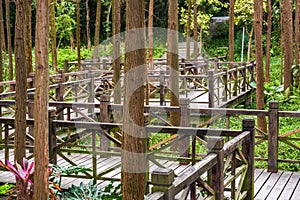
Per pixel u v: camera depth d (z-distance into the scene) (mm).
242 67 12547
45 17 2824
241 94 12219
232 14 13641
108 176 5188
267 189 5039
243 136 4191
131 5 3107
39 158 2918
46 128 2914
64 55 18797
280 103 11750
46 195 2957
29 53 9305
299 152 7520
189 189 3008
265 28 23688
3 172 5387
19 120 3930
